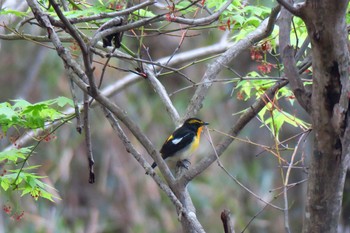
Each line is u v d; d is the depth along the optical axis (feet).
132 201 68.90
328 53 19.30
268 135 67.36
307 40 25.30
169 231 68.28
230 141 25.14
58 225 63.26
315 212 20.90
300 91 20.51
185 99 67.77
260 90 28.22
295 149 26.37
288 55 20.97
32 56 71.36
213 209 65.72
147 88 70.18
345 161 20.38
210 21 25.55
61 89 70.08
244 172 66.80
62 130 67.00
